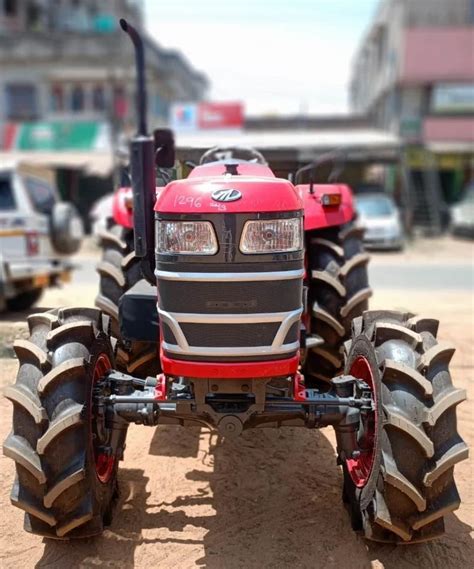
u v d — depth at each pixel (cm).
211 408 287
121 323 349
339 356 437
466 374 555
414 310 826
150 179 322
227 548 311
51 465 279
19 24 2666
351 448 318
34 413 275
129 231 438
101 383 306
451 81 2506
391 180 2584
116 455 330
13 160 870
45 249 839
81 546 312
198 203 268
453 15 2503
